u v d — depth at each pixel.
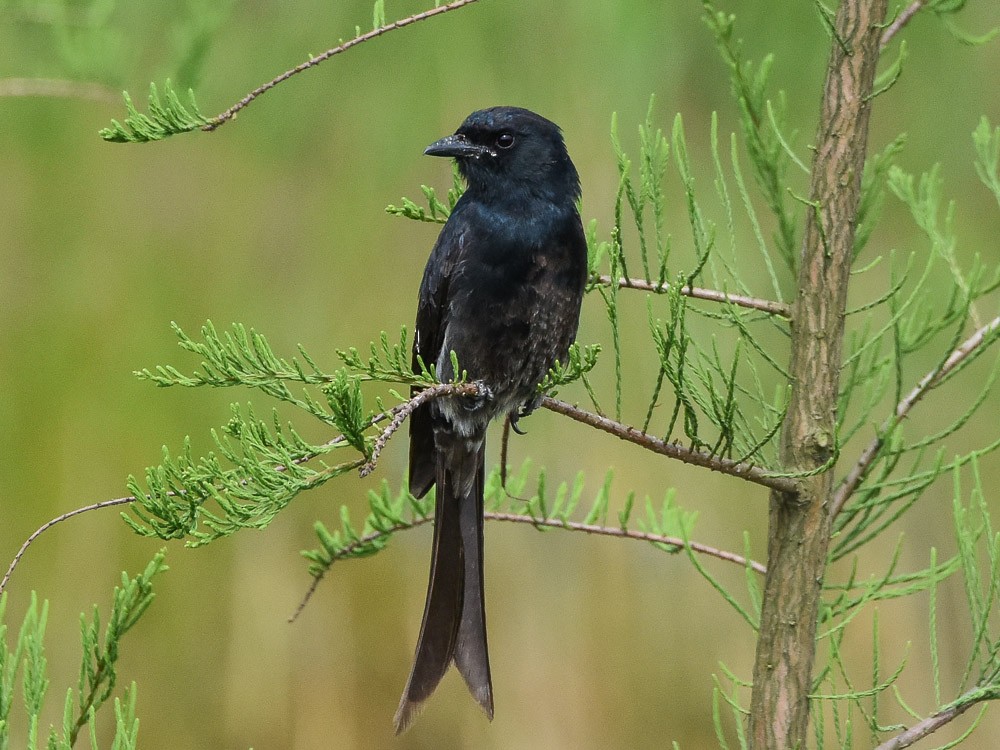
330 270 12.34
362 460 5.46
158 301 12.38
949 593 13.38
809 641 6.59
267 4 11.18
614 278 6.03
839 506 6.64
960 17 10.91
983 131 8.09
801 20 10.10
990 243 11.67
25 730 12.11
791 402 6.66
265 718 13.80
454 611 8.13
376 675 14.16
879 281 12.06
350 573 14.24
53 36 9.91
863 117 6.55
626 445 12.73
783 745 6.54
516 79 11.32
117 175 12.41
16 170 12.24
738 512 13.38
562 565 13.84
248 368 5.69
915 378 12.09
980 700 6.29
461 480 8.54
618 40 11.01
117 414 12.23
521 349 8.73
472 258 8.58
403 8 11.18
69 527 12.47
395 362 5.73
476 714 14.22
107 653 5.74
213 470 5.43
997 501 12.86
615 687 13.89
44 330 12.29
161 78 9.41
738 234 11.62
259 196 12.27
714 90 11.25
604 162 11.55
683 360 5.99
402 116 11.37
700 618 13.91
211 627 13.73
